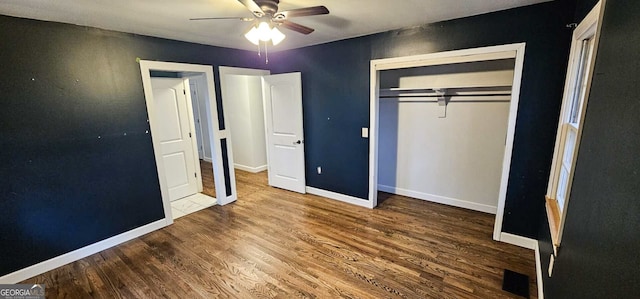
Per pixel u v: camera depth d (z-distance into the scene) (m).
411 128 3.86
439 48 2.76
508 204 2.67
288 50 4.02
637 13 0.83
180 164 4.13
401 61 3.02
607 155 0.99
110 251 2.75
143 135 3.00
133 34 2.82
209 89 3.55
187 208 3.78
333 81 3.65
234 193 4.02
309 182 4.30
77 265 2.52
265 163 5.86
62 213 2.52
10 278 2.27
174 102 3.99
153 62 2.99
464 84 3.34
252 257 2.58
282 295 2.08
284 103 4.15
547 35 2.24
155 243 2.88
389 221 3.26
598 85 1.20
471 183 3.52
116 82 2.75
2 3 1.90
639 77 0.77
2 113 2.16
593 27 1.63
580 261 1.13
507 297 2.00
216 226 3.24
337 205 3.79
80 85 2.53
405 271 2.32
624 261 0.74
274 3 1.94
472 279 2.20
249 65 4.02
